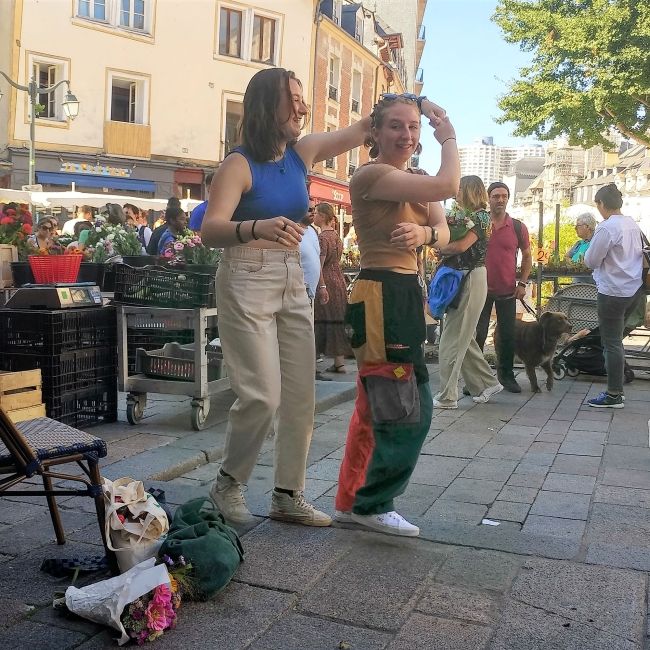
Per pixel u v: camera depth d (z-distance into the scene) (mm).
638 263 6508
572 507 3959
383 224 3123
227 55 26047
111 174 23578
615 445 5305
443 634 2416
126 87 24438
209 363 5656
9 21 21344
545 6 23609
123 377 5402
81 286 5184
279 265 3156
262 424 3156
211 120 25828
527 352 7398
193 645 2336
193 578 2605
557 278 10828
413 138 3119
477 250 6262
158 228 8367
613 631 2441
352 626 2467
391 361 3127
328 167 31656
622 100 22562
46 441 2662
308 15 28172
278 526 3357
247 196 3123
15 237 6430
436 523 3457
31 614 2506
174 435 5129
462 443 5355
